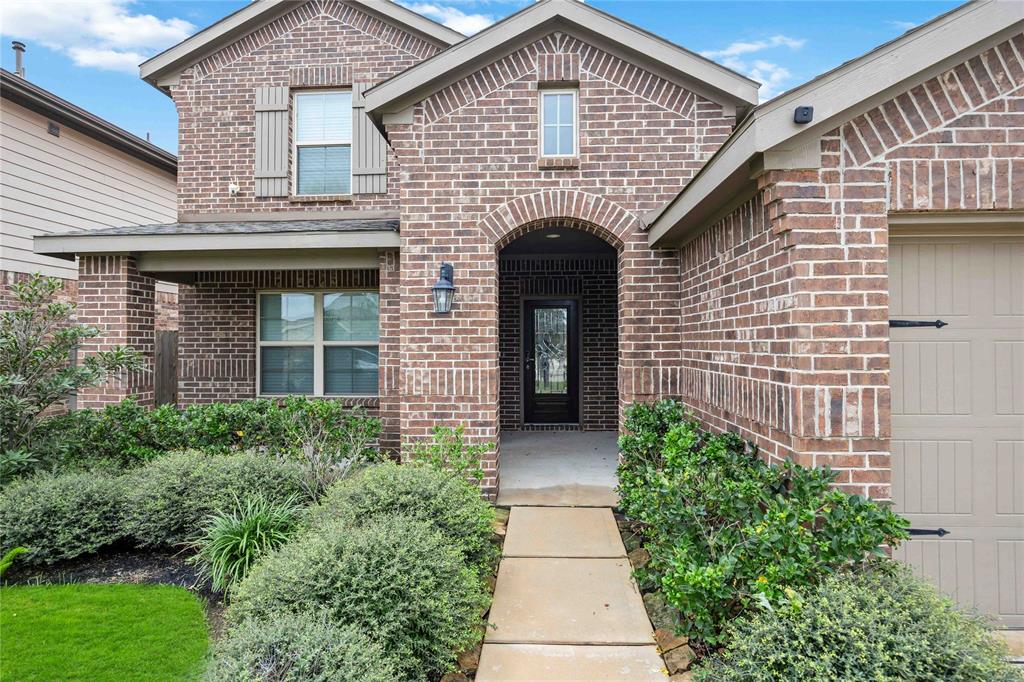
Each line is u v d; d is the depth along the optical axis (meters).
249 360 8.48
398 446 7.17
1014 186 3.28
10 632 3.45
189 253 7.09
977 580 3.50
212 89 8.45
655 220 5.63
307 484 4.98
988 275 3.52
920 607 2.67
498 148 6.11
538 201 6.11
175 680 3.00
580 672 3.14
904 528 3.22
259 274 8.44
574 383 10.45
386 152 8.28
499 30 5.93
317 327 8.55
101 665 3.12
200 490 4.68
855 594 2.65
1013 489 3.50
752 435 4.05
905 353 3.54
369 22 8.32
